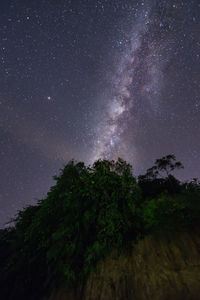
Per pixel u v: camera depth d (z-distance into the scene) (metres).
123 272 3.06
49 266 3.79
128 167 3.96
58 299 3.26
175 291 2.45
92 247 3.29
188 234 3.09
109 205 3.31
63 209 3.74
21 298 3.58
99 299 2.91
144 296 2.61
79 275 3.30
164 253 2.99
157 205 3.62
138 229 3.48
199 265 2.61
